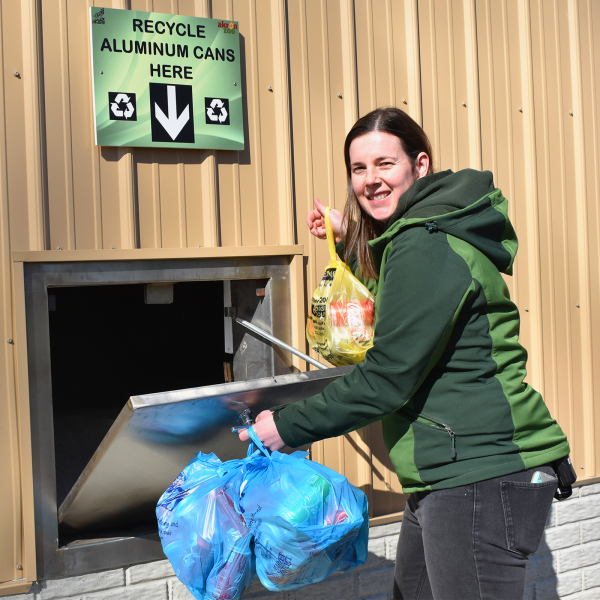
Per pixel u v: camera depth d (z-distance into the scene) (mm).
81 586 1831
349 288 1846
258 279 2170
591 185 2764
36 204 1788
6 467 1754
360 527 1514
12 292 1764
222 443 1736
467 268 1415
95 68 1832
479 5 2502
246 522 1436
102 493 1652
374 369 1396
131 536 1880
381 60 2314
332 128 2229
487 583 1432
